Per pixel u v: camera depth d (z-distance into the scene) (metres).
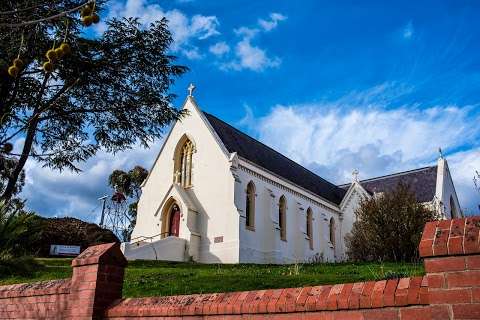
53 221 38.62
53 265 23.89
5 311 9.78
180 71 18.98
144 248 31.91
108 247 8.30
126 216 61.09
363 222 30.03
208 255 34.75
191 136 39.53
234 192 34.97
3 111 14.38
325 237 45.38
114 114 18.30
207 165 37.59
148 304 7.45
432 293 4.49
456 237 4.50
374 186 53.47
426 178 49.75
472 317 4.20
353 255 30.20
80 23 13.78
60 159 19.09
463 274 4.36
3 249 18.44
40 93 15.48
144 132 19.45
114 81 17.31
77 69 15.81
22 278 17.39
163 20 18.08
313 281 14.78
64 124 18.48
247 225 35.94
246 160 37.12
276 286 14.09
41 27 11.67
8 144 8.44
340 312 5.35
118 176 64.56
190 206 36.28
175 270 20.14
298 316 5.69
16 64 6.58
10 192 18.34
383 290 5.12
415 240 26.73
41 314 8.88
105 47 16.81
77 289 8.22
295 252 40.03
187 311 6.82
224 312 6.42
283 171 44.66
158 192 40.34
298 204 41.78
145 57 17.83
